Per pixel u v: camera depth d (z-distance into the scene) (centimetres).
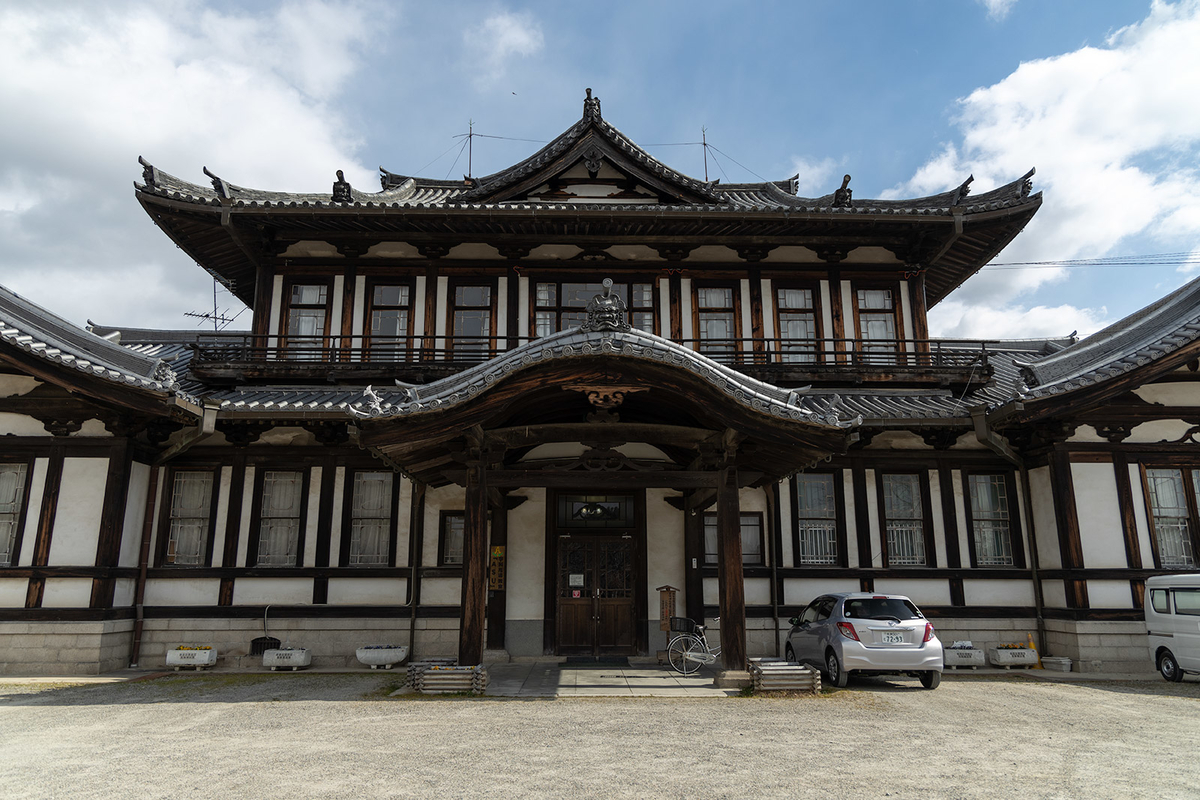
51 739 800
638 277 1703
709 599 1510
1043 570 1478
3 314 1264
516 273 1689
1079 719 932
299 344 1647
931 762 711
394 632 1460
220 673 1357
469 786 622
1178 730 869
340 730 841
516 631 1490
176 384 1317
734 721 895
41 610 1316
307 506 1507
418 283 1678
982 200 1655
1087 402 1338
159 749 750
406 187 2012
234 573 1464
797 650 1342
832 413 1024
